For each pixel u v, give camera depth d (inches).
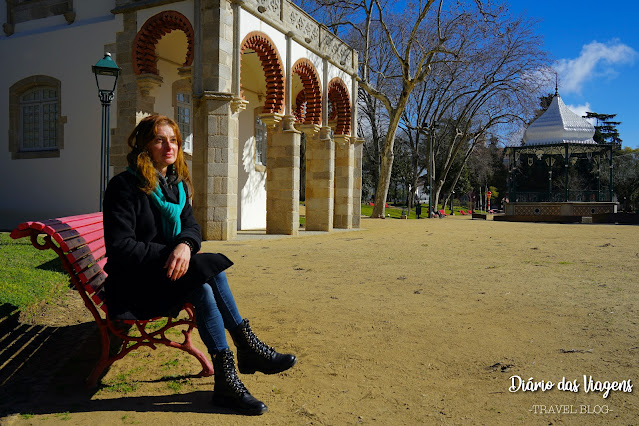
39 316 184.2
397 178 2573.8
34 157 652.7
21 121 675.4
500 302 208.8
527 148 1391.5
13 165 667.4
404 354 146.4
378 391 120.5
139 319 114.4
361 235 604.1
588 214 1273.4
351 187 797.9
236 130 532.7
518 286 243.1
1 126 675.4
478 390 119.6
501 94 1487.5
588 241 491.8
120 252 110.7
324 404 113.8
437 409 109.9
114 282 115.6
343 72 786.8
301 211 1242.0
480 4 1001.5
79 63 613.9
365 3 1082.1
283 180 622.8
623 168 2148.1
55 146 652.7
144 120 123.0
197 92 518.3
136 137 123.3
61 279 219.0
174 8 537.6
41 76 641.0
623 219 1116.5
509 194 1414.9
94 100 605.3
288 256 374.9
